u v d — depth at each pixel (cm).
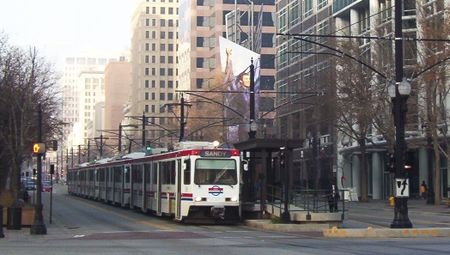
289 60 8319
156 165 3444
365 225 2858
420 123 5053
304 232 2511
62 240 2159
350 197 6188
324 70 5700
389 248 1748
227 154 2945
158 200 3347
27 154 4006
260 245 1889
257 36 9875
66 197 7494
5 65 3459
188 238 2206
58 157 18388
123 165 4591
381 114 4959
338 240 2091
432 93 4497
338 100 5338
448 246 1808
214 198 2884
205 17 14725
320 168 7350
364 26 6806
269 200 3011
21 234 2450
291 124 7688
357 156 7144
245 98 8181
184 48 15412
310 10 7969
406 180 2367
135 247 1844
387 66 4881
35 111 3538
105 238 2233
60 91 5522
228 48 9025
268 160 3097
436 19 4453
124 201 4472
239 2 12594
